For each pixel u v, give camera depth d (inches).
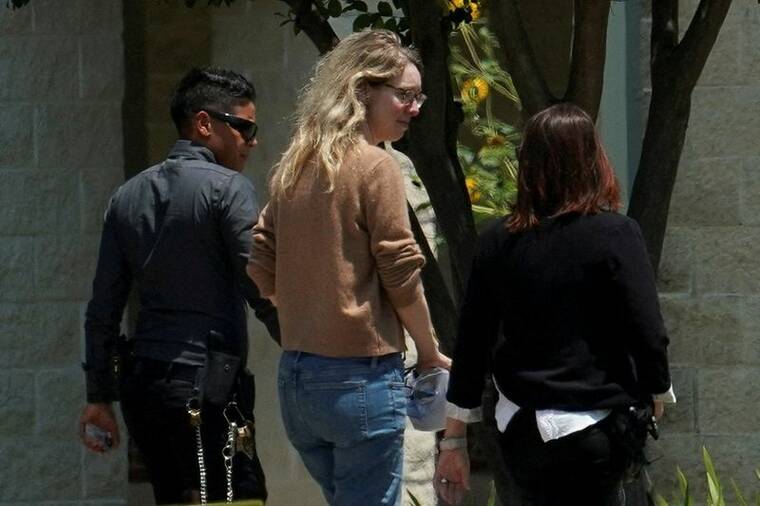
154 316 534.9
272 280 498.9
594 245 438.9
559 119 450.9
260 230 498.6
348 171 466.6
